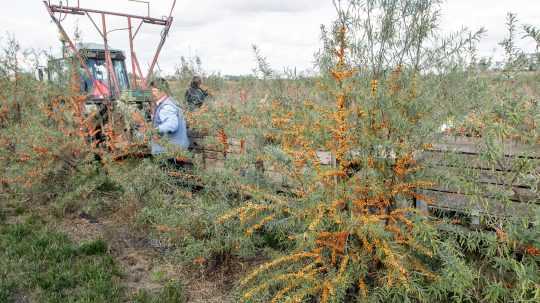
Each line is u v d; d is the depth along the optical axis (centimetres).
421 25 297
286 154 309
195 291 349
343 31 297
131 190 454
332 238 293
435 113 282
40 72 643
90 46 828
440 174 272
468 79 276
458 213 311
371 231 262
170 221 372
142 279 374
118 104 580
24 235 463
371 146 293
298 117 323
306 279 281
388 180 293
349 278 284
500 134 239
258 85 406
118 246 437
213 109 459
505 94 247
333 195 290
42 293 346
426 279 292
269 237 395
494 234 271
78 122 556
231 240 353
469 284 248
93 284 354
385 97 283
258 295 306
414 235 270
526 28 254
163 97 544
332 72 295
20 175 520
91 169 536
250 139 386
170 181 437
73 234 468
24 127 551
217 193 380
